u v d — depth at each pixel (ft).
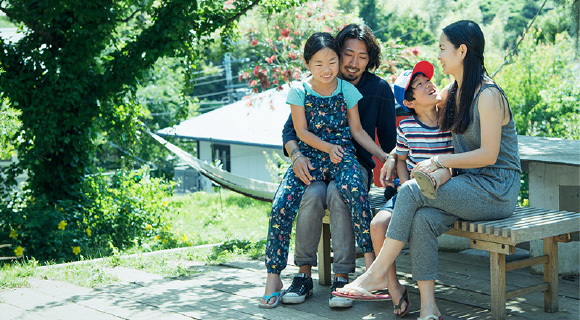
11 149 27.20
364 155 12.51
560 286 12.46
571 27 25.72
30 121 25.46
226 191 49.67
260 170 75.25
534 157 13.39
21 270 14.78
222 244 17.58
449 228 10.21
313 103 11.82
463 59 10.27
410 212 9.99
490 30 85.81
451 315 10.75
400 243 10.03
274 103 76.48
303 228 11.71
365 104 12.73
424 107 10.92
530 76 53.67
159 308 11.54
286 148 12.16
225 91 120.98
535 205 13.43
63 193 26.27
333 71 11.55
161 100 84.12
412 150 11.15
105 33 25.68
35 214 22.20
